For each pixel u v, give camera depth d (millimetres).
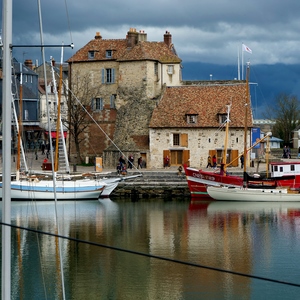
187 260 48062
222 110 94875
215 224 62625
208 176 79938
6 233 19312
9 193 19281
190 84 107938
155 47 102688
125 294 39469
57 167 76688
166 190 82500
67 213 68312
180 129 94688
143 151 95188
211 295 39469
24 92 121562
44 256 47906
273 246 52656
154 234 57562
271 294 39938
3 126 19172
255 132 97062
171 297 38938
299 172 78500
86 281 41625
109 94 102438
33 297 38531
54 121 116250
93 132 102125
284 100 170500
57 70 145250
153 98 99812
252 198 77875
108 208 72500
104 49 103562
